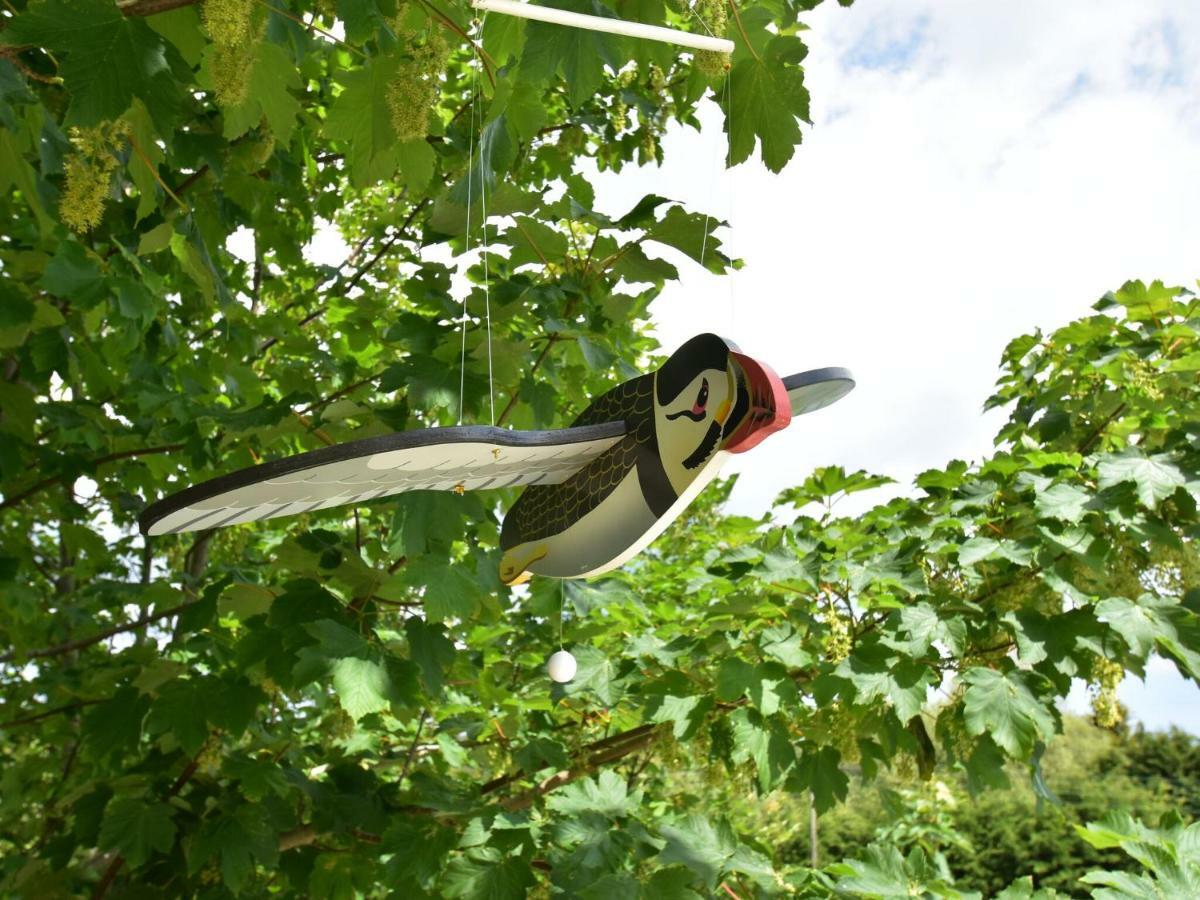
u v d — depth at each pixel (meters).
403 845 3.52
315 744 5.07
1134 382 3.81
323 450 1.39
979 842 20.22
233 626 4.45
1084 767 24.52
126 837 3.39
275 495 1.53
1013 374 4.55
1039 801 3.36
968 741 3.42
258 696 3.44
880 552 3.62
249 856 3.46
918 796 6.68
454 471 1.67
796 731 3.65
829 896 3.15
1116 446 4.07
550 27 2.14
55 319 3.75
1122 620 3.20
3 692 5.25
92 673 4.99
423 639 3.12
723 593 3.79
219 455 4.26
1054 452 3.90
